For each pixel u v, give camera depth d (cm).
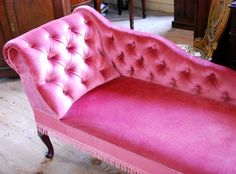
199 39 247
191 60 151
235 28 167
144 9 381
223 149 117
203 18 249
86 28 170
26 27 254
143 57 165
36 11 249
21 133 207
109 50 173
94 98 155
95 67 169
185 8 331
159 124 133
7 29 252
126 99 151
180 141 123
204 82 149
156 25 362
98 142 141
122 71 175
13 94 252
